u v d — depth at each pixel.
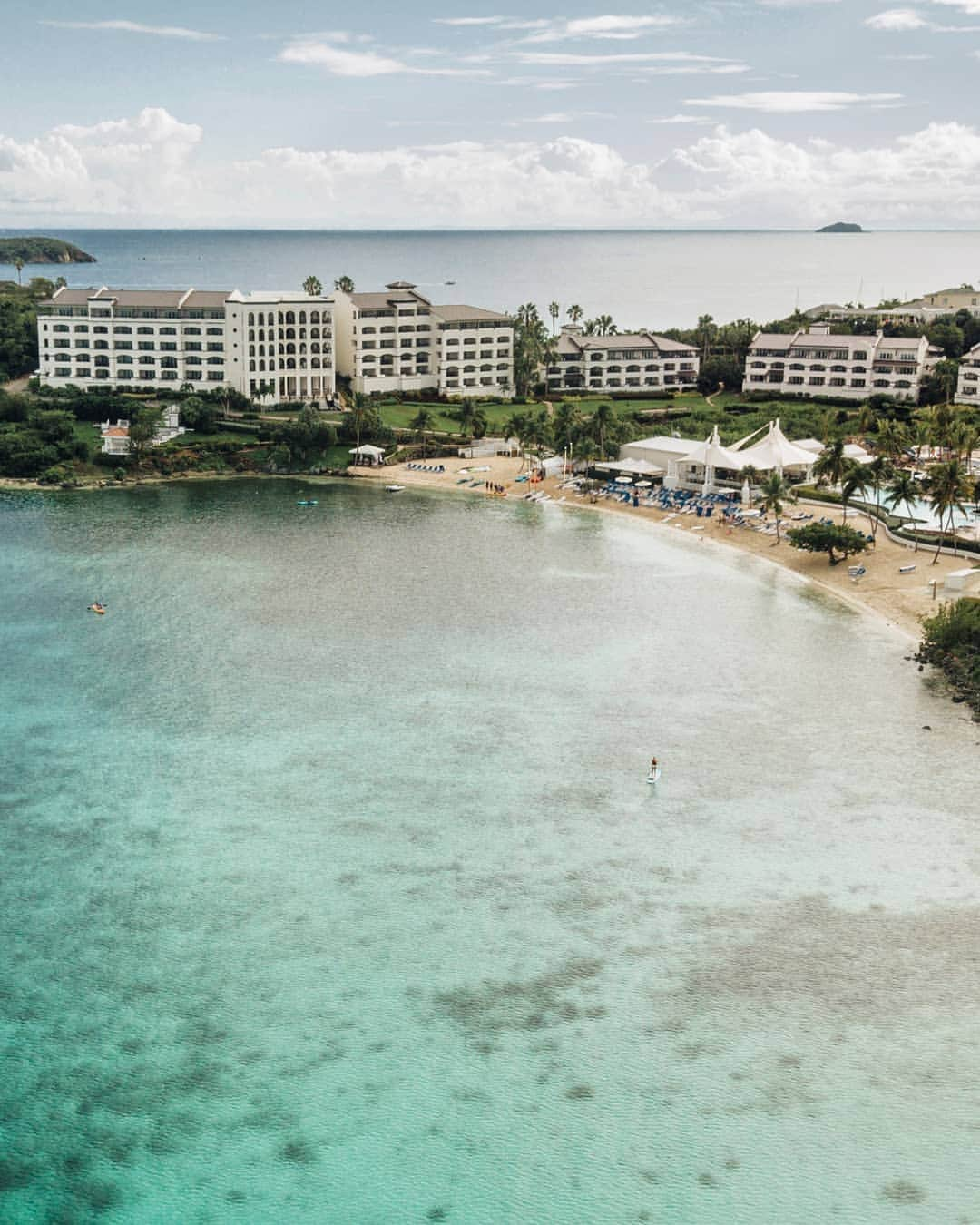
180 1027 91.94
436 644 170.50
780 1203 77.44
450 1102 85.19
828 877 110.81
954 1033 91.50
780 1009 94.06
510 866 112.56
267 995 95.31
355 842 116.38
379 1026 92.19
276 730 140.38
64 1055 89.06
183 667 160.00
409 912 105.56
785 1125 83.25
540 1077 87.44
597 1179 79.19
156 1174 79.44
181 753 134.12
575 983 96.94
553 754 134.88
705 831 118.56
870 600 191.38
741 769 131.50
